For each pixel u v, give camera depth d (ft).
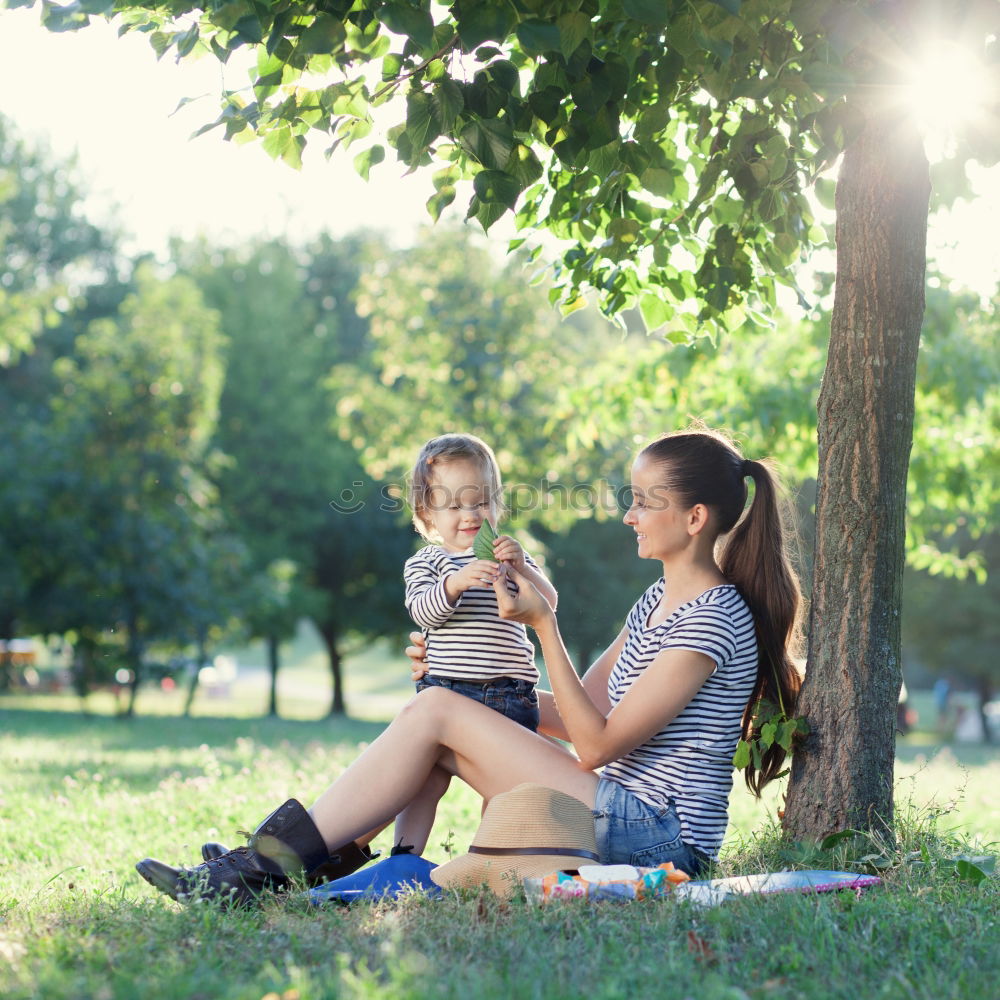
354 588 97.14
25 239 105.19
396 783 11.32
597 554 75.31
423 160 13.57
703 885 10.36
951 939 9.21
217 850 11.51
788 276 15.67
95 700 105.09
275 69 12.41
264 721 63.26
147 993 7.72
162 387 65.21
